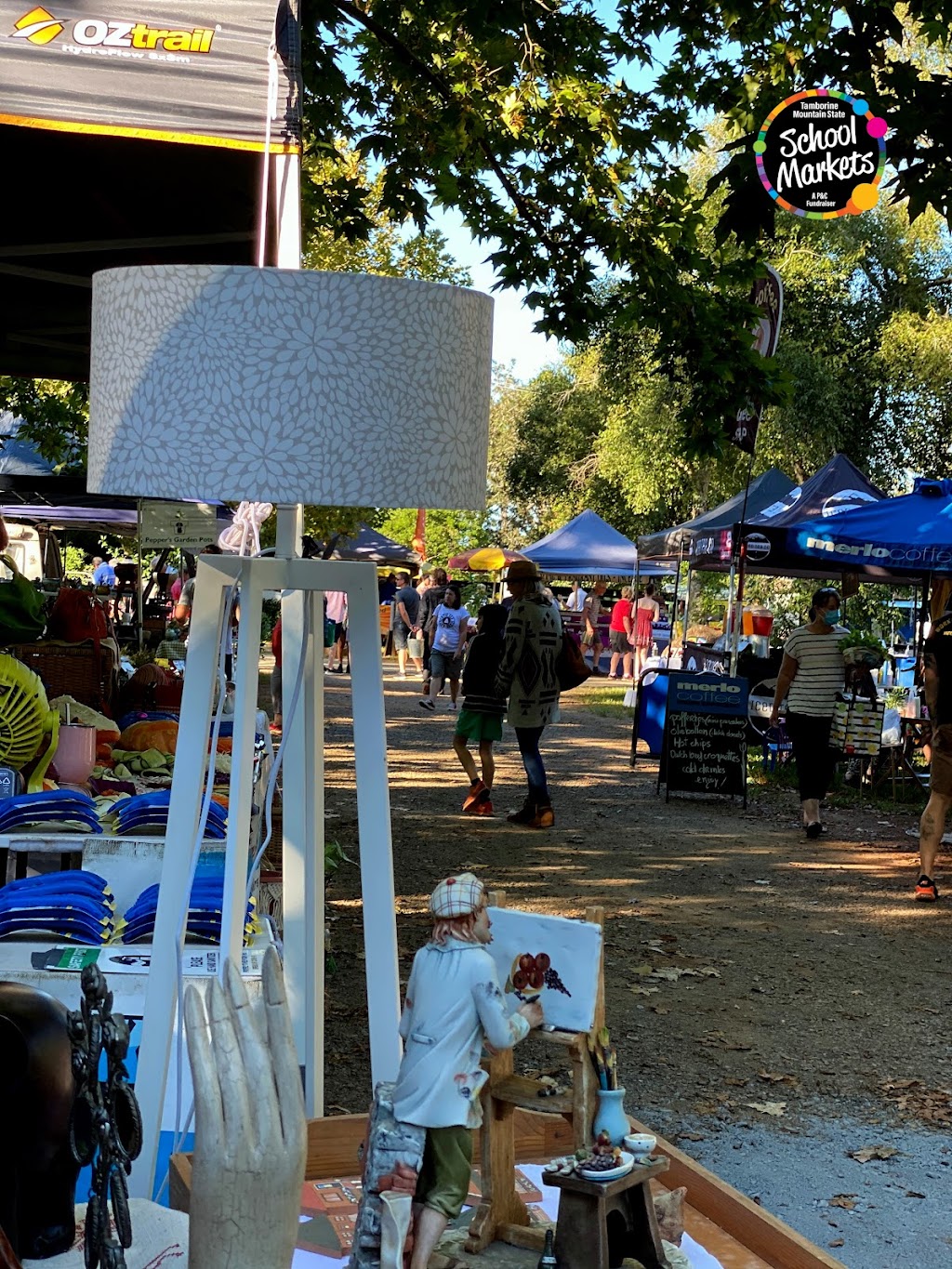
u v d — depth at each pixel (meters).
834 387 31.11
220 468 2.24
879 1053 5.88
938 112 8.00
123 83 4.48
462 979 2.32
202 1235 1.87
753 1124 5.05
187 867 2.74
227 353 2.22
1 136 6.47
